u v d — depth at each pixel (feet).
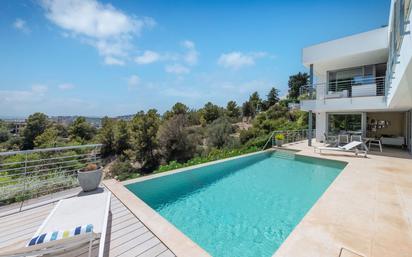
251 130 85.10
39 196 14.02
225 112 135.44
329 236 9.07
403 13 8.50
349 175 18.54
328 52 32.81
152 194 18.37
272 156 34.09
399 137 35.50
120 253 8.14
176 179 20.26
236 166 27.50
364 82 35.40
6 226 10.27
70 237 6.94
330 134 39.96
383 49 28.09
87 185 14.62
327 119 42.32
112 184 16.56
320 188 19.60
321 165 27.89
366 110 34.37
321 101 34.55
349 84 37.04
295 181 21.77
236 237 12.23
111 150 95.35
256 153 31.86
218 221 13.98
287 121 88.12
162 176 19.30
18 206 12.51
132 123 83.56
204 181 22.31
